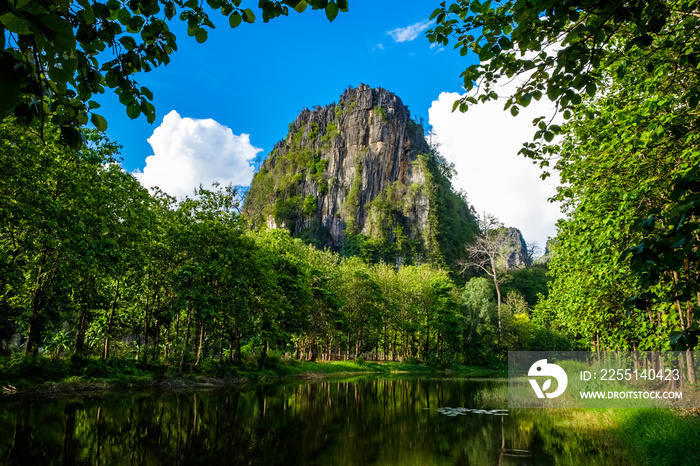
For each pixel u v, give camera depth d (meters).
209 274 25.47
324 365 42.06
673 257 2.97
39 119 2.18
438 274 65.38
